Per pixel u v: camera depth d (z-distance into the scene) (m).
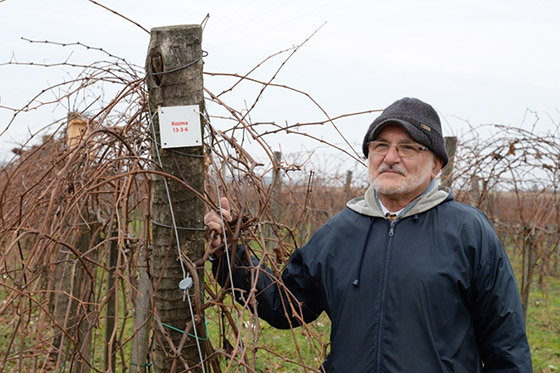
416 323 1.96
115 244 3.20
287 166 2.30
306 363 4.89
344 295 2.10
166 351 2.03
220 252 2.11
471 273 2.00
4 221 2.32
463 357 1.98
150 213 2.06
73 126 3.09
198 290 1.92
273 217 2.41
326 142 2.44
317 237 2.29
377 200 2.17
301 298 2.29
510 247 10.20
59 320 3.31
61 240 2.17
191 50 1.98
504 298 1.97
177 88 1.97
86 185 1.99
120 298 4.10
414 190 2.11
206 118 2.05
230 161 2.21
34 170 3.49
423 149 2.10
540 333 6.69
